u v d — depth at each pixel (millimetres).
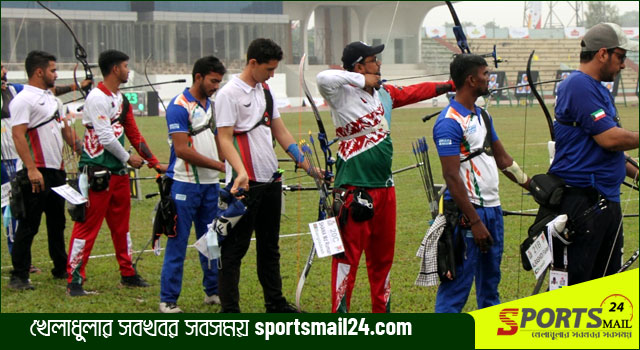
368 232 5004
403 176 13414
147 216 10094
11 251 6688
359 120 4867
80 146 7062
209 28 52812
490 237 4570
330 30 57875
